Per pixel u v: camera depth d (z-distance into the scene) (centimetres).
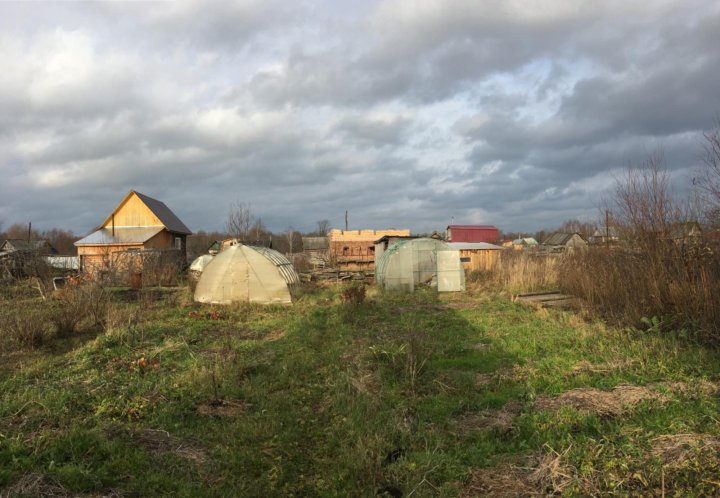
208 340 1060
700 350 766
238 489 427
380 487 430
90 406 602
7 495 362
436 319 1295
